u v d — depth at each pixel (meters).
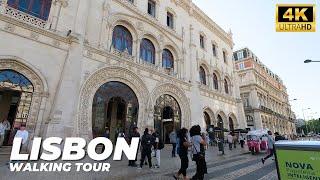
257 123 40.53
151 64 20.28
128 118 16.91
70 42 14.15
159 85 19.98
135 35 19.59
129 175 8.09
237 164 11.48
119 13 18.38
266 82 50.88
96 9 16.67
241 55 47.78
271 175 8.31
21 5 13.32
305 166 2.79
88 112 14.12
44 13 14.34
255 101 41.97
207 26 31.72
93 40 15.80
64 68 13.38
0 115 15.73
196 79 25.05
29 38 12.57
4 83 11.60
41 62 12.82
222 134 26.83
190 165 10.92
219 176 8.12
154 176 8.12
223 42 35.25
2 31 11.60
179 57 24.11
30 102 12.32
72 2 15.30
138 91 18.03
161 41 22.11
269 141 12.27
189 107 22.97
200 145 6.87
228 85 33.31
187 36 26.44
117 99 17.50
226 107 30.34
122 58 17.19
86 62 14.84
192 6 28.78
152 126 18.11
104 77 15.76
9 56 11.54
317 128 82.75
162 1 24.17
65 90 12.89
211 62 29.75
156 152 10.23
